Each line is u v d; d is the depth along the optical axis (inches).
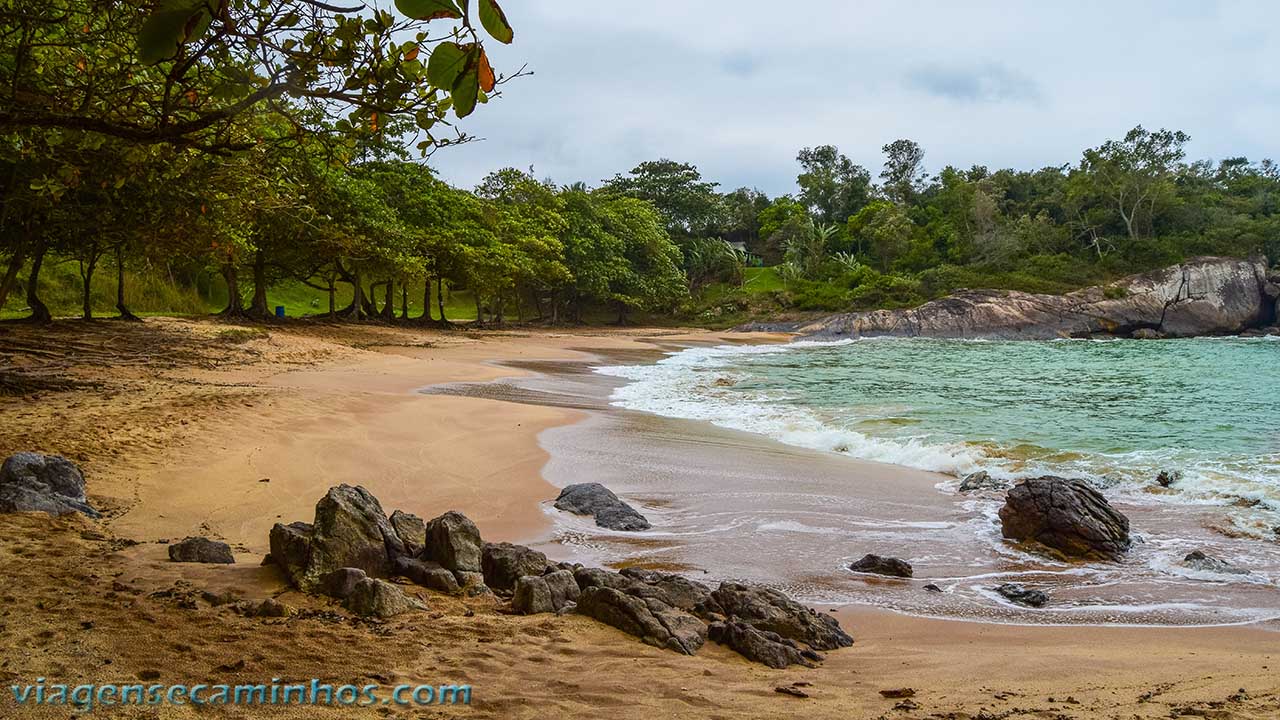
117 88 169.3
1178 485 481.4
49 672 168.4
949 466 540.7
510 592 273.0
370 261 1512.1
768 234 4050.2
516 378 1042.1
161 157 224.5
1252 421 749.3
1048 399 923.4
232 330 1123.3
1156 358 1614.2
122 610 210.8
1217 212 2974.9
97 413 517.0
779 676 209.0
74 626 195.9
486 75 78.9
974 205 3223.4
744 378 1160.2
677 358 1590.8
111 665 175.0
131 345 956.6
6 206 505.7
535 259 2324.1
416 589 261.1
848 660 231.5
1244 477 499.2
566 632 231.1
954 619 279.6
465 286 1975.9
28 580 230.1
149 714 152.6
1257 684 207.3
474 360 1299.2
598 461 531.5
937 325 2571.4
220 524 338.0
